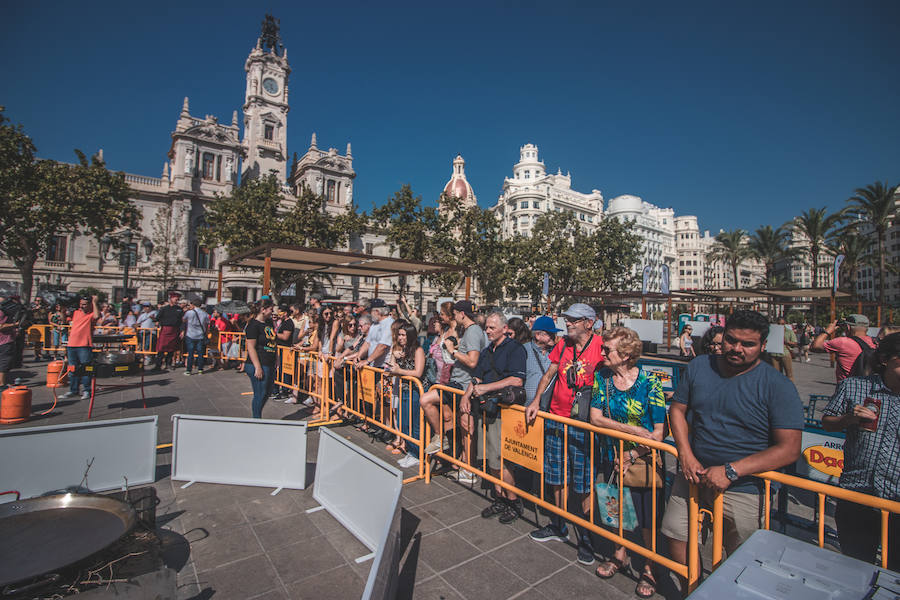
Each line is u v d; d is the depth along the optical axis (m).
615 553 3.07
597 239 43.62
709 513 2.52
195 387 9.44
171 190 41.16
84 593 2.16
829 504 3.98
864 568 1.51
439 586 2.91
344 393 6.52
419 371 5.08
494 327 4.02
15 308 7.81
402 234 33.47
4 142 23.58
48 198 24.95
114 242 27.80
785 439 2.15
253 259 12.51
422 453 4.70
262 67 52.38
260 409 6.18
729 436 2.36
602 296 19.42
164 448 5.47
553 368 3.76
